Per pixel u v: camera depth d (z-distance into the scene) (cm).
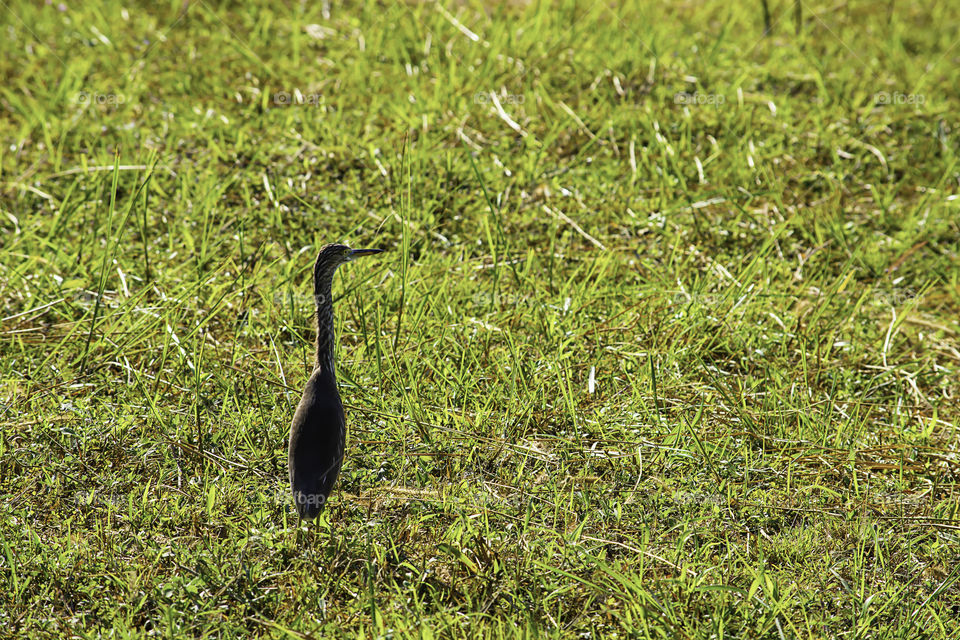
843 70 2039
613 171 1628
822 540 909
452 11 2291
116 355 1112
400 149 1634
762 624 788
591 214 1516
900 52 2181
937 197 1586
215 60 1986
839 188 1614
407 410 1041
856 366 1202
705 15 2353
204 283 1195
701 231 1491
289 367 1123
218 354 1133
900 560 892
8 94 1800
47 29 2142
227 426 1016
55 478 929
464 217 1500
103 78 1931
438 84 1823
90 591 799
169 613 766
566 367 1123
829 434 1061
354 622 784
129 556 851
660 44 2069
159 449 977
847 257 1449
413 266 1309
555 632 775
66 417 1003
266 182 1478
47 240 1335
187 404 1052
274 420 1017
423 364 1125
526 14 2188
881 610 809
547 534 889
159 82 1916
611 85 1931
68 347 1136
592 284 1315
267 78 1933
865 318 1302
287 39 2112
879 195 1600
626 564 859
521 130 1747
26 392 1043
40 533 875
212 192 1445
